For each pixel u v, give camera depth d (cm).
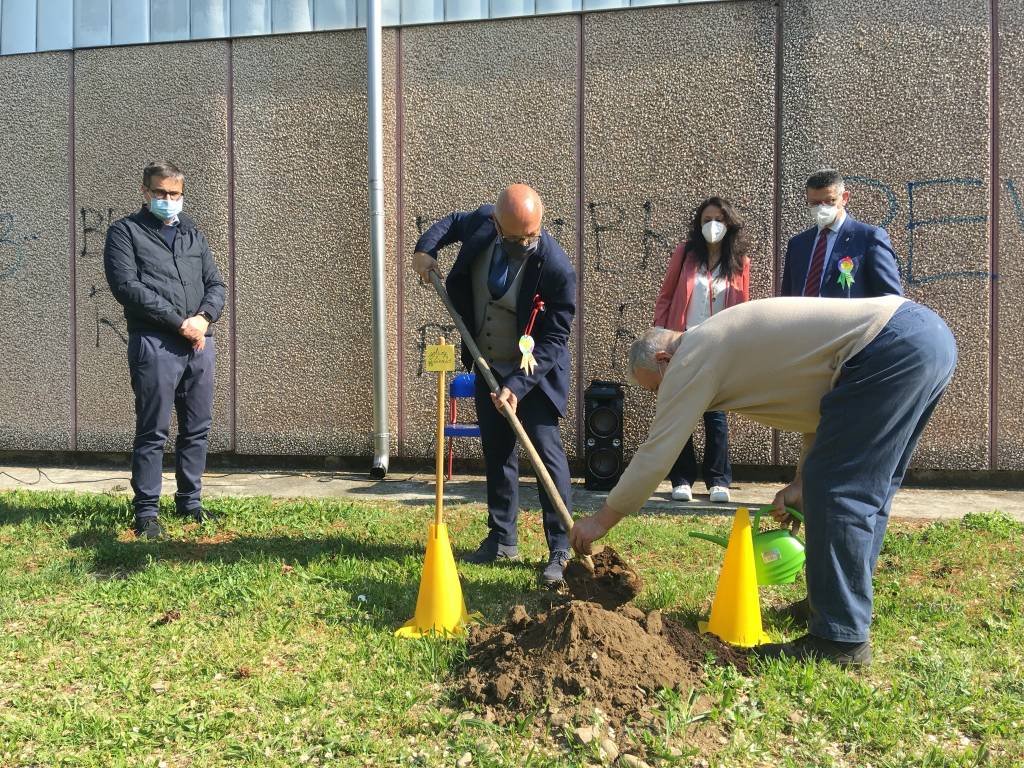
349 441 753
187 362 527
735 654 324
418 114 729
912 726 275
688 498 619
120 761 257
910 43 654
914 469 675
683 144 689
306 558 457
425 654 323
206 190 768
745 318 321
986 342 654
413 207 733
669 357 337
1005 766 254
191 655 334
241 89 758
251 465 777
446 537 363
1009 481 661
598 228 704
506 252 429
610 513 340
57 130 791
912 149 657
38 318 801
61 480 730
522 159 714
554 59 706
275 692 303
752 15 675
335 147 745
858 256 496
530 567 450
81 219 789
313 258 753
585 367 709
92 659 331
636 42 693
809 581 321
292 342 759
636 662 294
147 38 772
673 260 629
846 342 311
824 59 664
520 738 269
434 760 260
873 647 339
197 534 509
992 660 325
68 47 786
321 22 742
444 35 722
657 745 259
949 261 657
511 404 407
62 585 418
